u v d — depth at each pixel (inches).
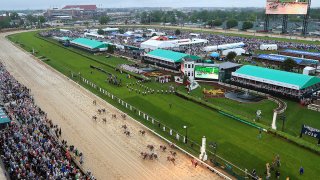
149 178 1993.1
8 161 1919.3
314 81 3521.2
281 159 2185.0
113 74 4756.4
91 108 3284.9
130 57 6181.1
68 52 6899.6
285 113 3095.5
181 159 2241.6
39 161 1956.2
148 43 6835.6
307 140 2477.9
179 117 2987.2
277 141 2466.8
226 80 4185.5
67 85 4212.6
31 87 4077.3
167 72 4832.7
